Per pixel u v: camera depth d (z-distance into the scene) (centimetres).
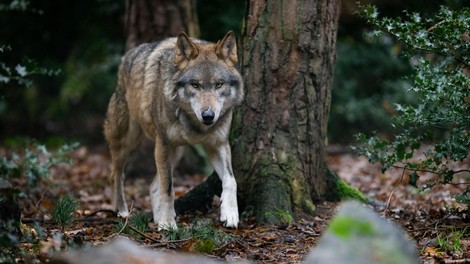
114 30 2495
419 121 897
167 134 1076
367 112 2378
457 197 917
